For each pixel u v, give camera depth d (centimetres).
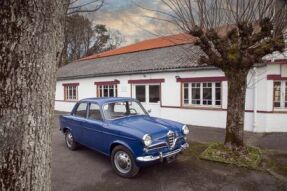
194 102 1396
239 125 755
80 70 2247
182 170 661
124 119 697
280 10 681
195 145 907
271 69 1155
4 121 185
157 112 1542
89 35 3734
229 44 743
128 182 595
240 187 566
